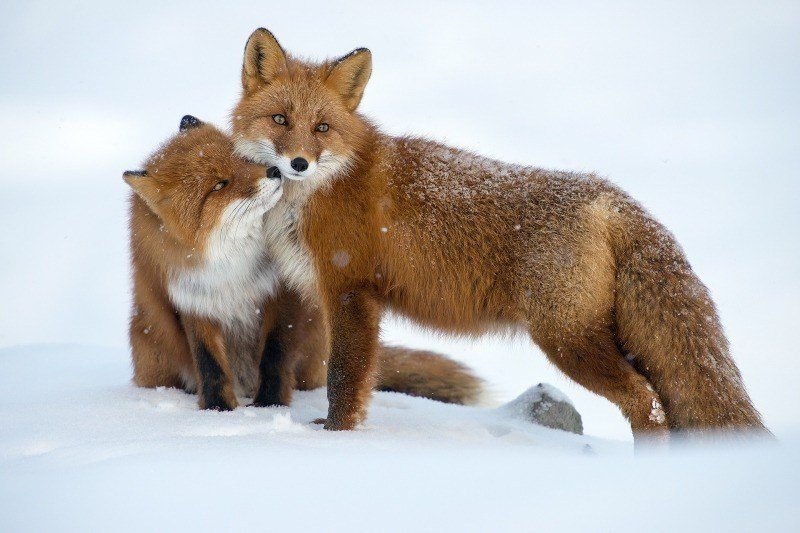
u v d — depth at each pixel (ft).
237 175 32.78
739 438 27.50
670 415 28.94
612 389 29.12
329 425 31.32
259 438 26.99
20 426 29.73
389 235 32.04
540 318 30.17
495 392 42.57
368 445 26.76
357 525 18.06
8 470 23.52
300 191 32.91
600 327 29.53
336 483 21.13
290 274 33.99
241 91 35.19
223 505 19.49
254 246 34.17
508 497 19.69
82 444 26.25
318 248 32.48
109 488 20.89
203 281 33.71
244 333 36.37
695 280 29.73
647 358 29.45
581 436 35.35
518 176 32.17
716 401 28.12
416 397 40.52
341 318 32.09
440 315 32.71
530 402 37.42
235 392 37.76
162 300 35.45
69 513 19.19
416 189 32.30
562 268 29.73
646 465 22.94
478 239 31.32
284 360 35.32
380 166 32.99
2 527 18.40
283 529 17.93
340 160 32.73
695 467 22.22
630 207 30.66
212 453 24.30
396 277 32.48
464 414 37.47
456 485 20.89
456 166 32.78
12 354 51.52
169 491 20.58
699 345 28.60
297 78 33.58
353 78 34.12
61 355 51.11
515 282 30.78
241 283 34.55
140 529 18.10
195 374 36.60
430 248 31.89
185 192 33.04
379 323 32.68
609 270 29.66
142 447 25.34
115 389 36.96
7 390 39.73
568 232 30.07
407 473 22.20
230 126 34.65
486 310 31.83
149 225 34.50
